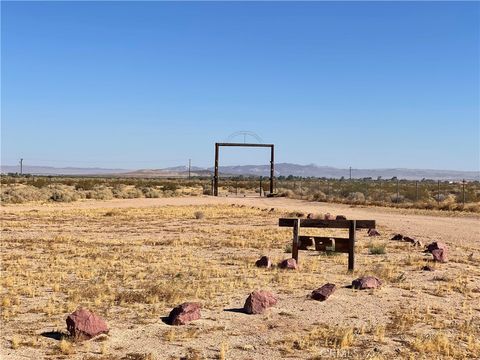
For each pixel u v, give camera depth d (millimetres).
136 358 8719
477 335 10227
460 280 15344
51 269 16688
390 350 9258
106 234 27906
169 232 29047
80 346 9242
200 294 13070
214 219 37688
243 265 17672
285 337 9875
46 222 34125
